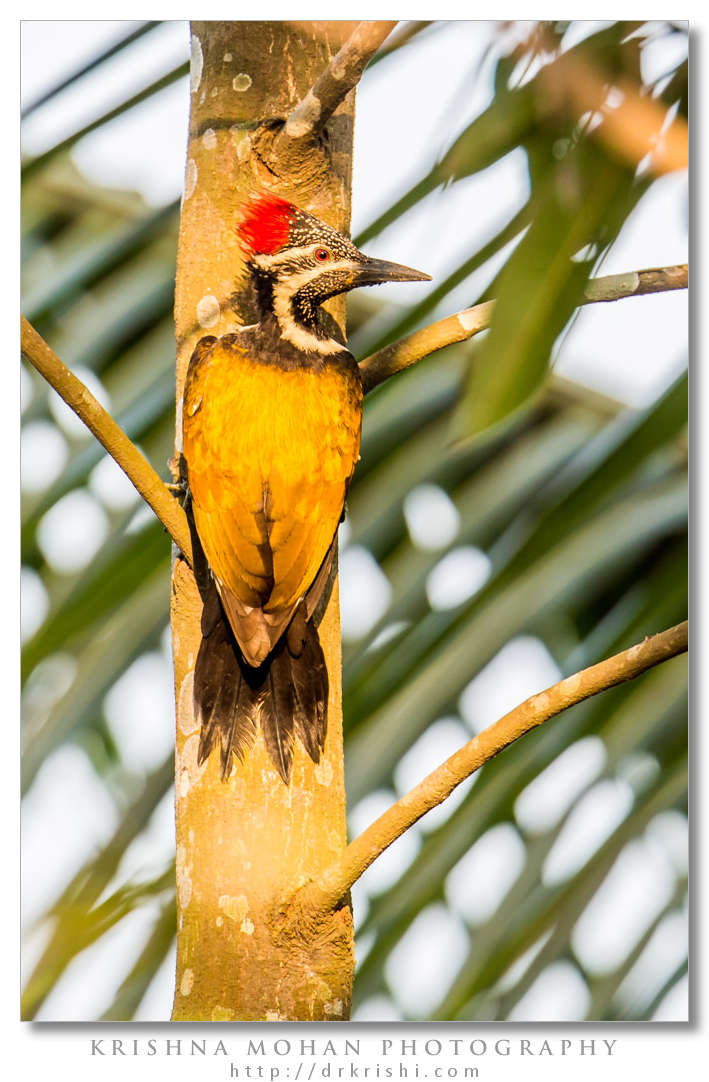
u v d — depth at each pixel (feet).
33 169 25.11
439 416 26.17
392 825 16.94
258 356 21.71
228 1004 17.87
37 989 21.66
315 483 21.36
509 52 14.83
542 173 14.05
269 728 19.24
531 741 22.56
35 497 25.08
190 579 20.30
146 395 26.61
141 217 28.53
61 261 27.89
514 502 24.64
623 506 23.70
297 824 18.62
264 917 18.04
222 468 21.12
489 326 12.57
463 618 23.35
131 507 24.95
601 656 22.38
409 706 22.77
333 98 19.84
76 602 23.99
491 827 21.95
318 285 22.22
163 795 23.49
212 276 21.49
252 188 21.44
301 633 20.33
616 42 14.44
